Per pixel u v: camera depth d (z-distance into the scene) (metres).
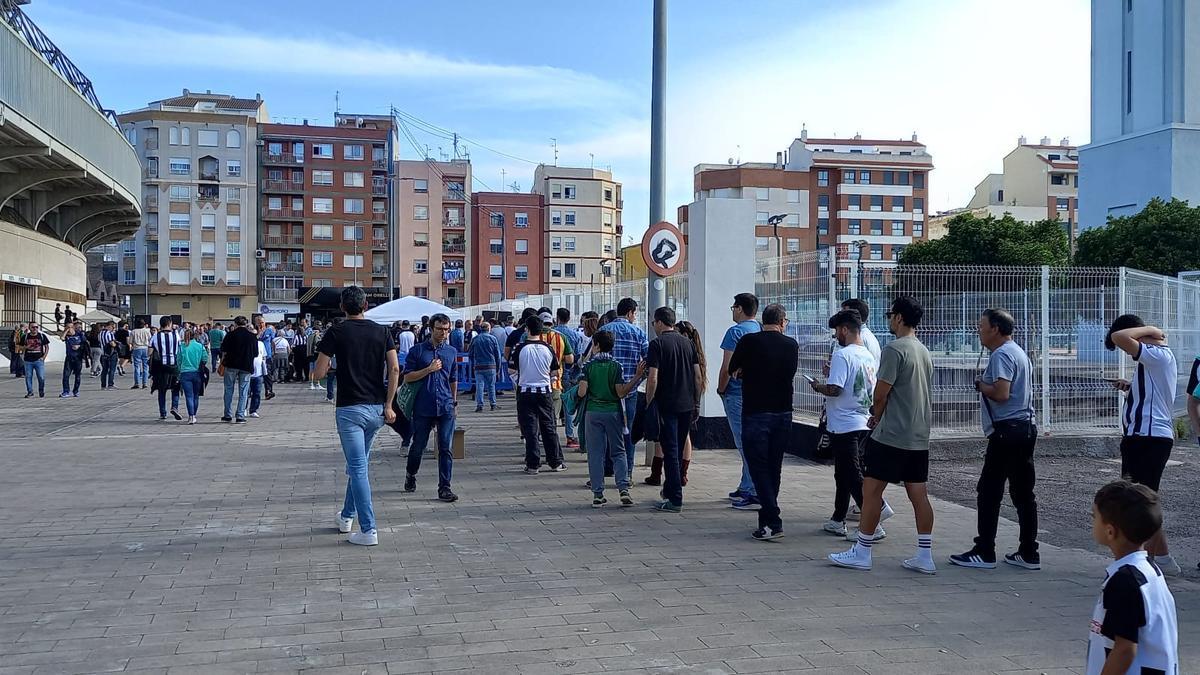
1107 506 2.99
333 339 7.19
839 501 7.60
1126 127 45.16
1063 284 12.62
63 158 30.11
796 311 12.70
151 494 9.25
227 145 77.31
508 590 5.93
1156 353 6.48
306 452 12.34
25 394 22.78
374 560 6.68
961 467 11.43
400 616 5.38
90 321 47.78
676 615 5.41
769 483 7.40
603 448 8.75
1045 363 12.48
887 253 87.44
